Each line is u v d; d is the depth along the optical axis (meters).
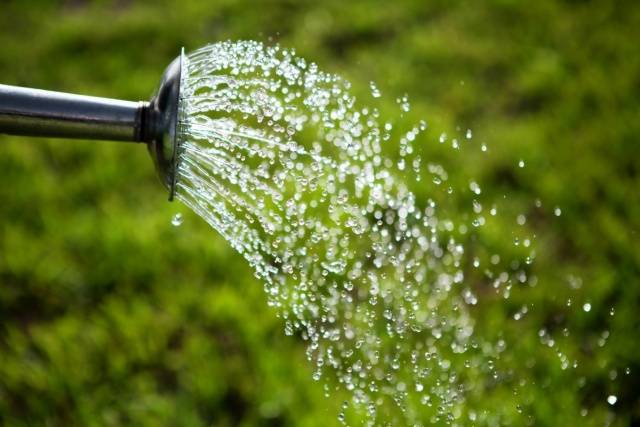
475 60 7.67
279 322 4.92
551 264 5.40
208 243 5.52
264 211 4.63
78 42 7.97
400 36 8.08
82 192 6.06
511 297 5.11
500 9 8.56
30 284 5.18
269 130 5.18
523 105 7.12
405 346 4.66
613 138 6.50
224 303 5.00
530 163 6.27
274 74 5.59
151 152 3.07
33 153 6.48
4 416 4.34
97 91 7.21
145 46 7.96
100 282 5.22
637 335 4.77
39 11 8.62
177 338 4.89
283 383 4.51
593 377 4.54
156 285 5.18
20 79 7.40
